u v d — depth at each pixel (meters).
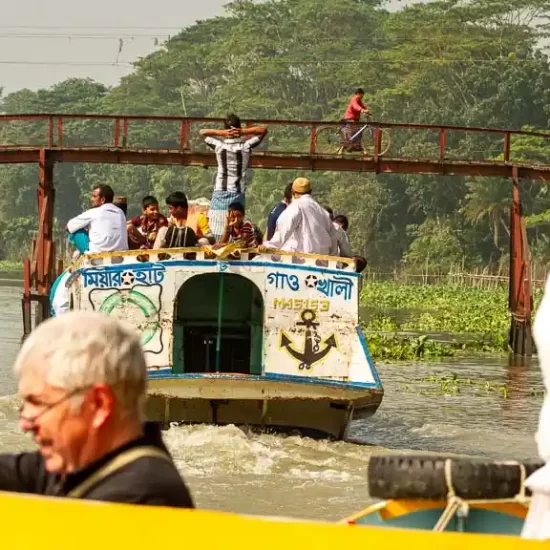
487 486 6.65
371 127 45.81
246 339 21.78
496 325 54.81
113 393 5.49
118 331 5.57
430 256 119.75
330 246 21.50
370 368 19.69
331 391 19.48
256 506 15.27
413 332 51.28
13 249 174.62
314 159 45.03
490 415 24.80
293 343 19.70
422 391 29.09
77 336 5.47
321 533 4.69
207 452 18.52
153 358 19.62
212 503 15.41
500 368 35.75
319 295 19.81
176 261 19.75
